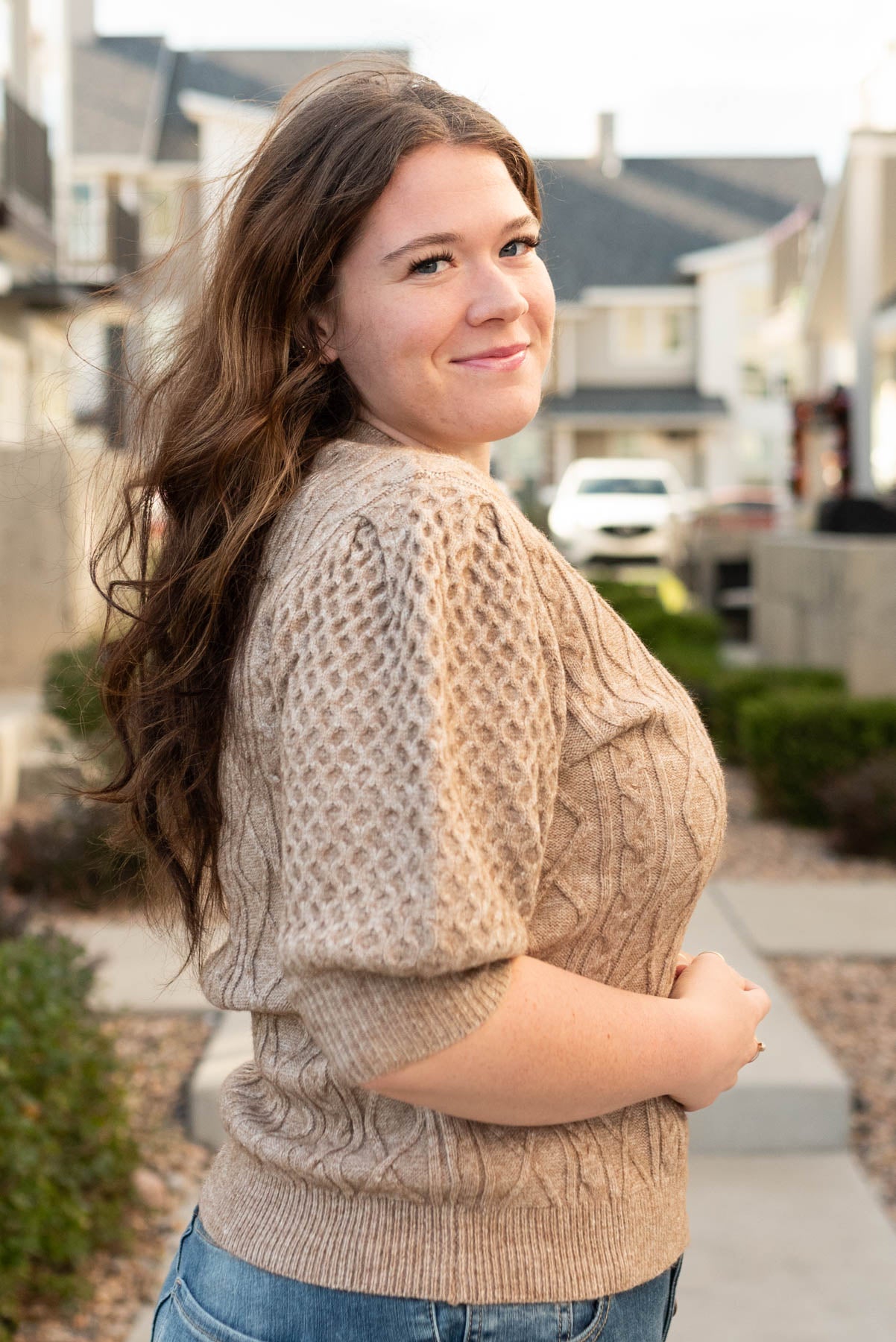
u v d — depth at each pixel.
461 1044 1.02
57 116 17.39
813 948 5.15
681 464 34.50
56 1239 2.92
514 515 1.18
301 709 1.08
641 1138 1.22
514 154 1.33
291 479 1.28
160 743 1.33
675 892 1.23
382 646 1.08
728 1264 3.24
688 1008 1.21
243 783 1.24
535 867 1.09
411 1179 1.13
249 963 1.25
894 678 8.25
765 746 7.43
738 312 34.09
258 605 1.22
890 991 4.78
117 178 29.45
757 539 12.17
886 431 17.92
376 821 1.02
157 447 1.41
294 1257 1.16
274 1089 1.25
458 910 1.00
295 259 1.27
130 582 1.37
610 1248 1.18
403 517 1.11
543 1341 1.14
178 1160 3.63
